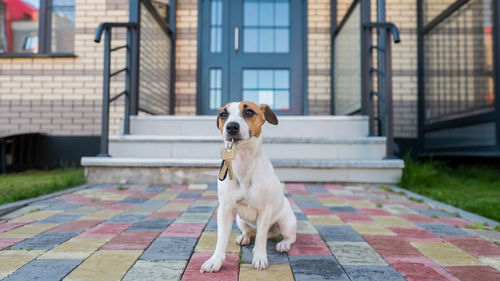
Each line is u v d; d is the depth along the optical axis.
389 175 4.15
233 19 6.43
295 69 6.43
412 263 1.62
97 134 5.82
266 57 6.41
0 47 6.10
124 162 4.09
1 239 1.95
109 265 1.54
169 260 1.62
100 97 5.82
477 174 4.78
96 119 5.82
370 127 4.58
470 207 2.94
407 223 2.40
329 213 2.71
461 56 5.20
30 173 5.15
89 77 5.84
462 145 5.18
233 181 1.57
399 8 6.21
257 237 1.61
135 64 4.68
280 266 1.57
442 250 1.81
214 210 2.76
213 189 3.80
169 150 4.45
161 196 3.38
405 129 6.20
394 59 6.22
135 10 4.67
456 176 4.98
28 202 2.97
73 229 2.17
